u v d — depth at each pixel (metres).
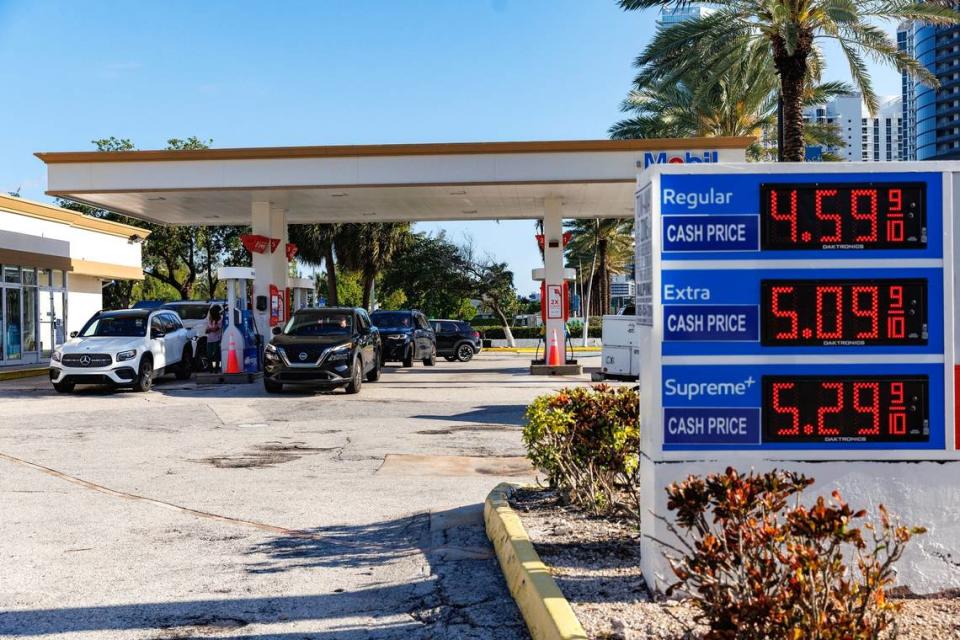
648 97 31.66
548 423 6.82
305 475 9.52
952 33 145.00
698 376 4.88
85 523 7.30
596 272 68.69
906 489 4.87
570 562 5.40
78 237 30.95
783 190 4.90
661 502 4.83
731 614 3.23
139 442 11.90
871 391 4.87
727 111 28.58
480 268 52.72
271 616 5.02
